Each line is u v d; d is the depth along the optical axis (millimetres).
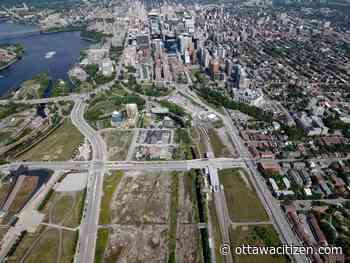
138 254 193250
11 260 188625
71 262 186875
